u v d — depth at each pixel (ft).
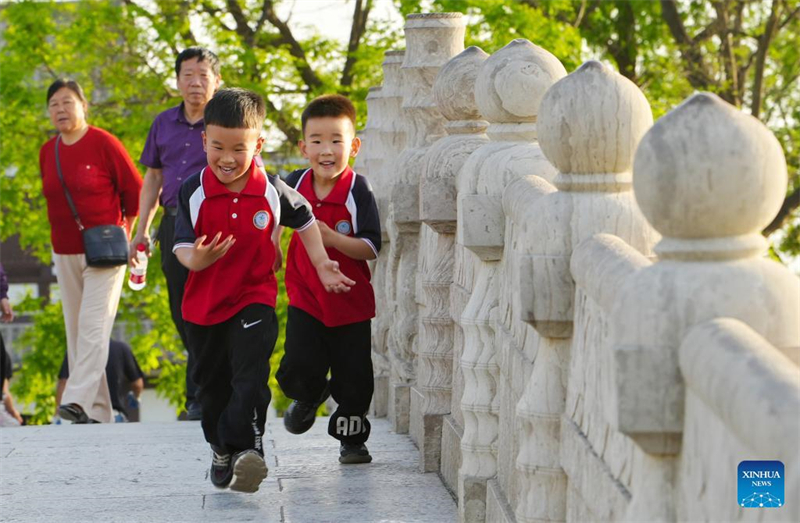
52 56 86.84
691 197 10.07
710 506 9.47
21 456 30.53
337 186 27.14
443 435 26.32
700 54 104.32
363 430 28.14
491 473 20.76
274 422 37.70
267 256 23.59
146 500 24.97
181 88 36.73
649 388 10.18
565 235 14.33
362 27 92.99
